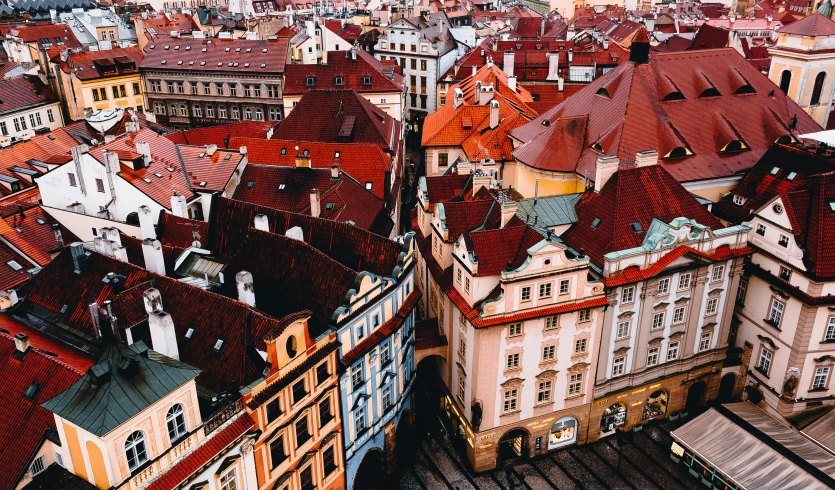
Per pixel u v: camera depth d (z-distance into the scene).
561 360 61.12
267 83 130.62
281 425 48.00
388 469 63.00
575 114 82.50
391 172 91.81
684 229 61.16
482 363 58.41
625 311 61.53
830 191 63.53
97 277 54.34
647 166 65.94
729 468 58.69
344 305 52.22
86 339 50.69
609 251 61.06
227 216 66.88
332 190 80.31
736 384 71.12
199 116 138.25
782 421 65.25
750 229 64.31
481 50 153.12
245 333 48.22
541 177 78.00
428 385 73.06
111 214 75.75
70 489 39.31
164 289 52.72
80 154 74.94
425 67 159.62
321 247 63.06
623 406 67.00
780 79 91.56
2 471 41.78
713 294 65.25
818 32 85.62
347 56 133.12
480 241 58.53
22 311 54.97
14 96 120.88
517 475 63.31
